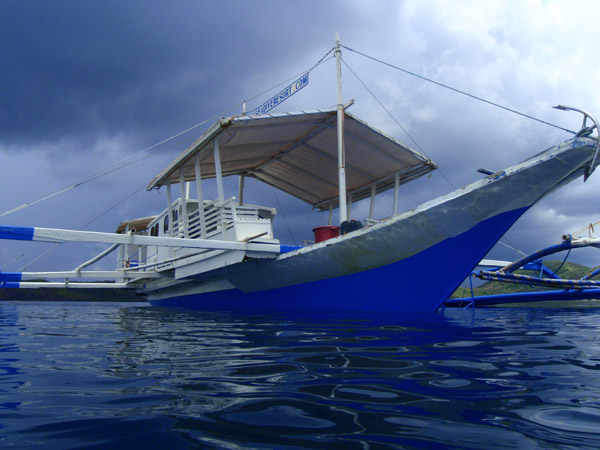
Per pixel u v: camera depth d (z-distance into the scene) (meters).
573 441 1.78
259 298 11.47
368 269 8.85
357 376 2.98
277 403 2.34
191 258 12.05
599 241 10.87
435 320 7.23
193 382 2.87
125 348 4.54
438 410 2.20
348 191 16.31
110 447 1.74
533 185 7.52
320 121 11.73
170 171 13.11
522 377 2.93
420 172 13.58
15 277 12.04
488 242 7.94
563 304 15.94
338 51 11.29
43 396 2.55
